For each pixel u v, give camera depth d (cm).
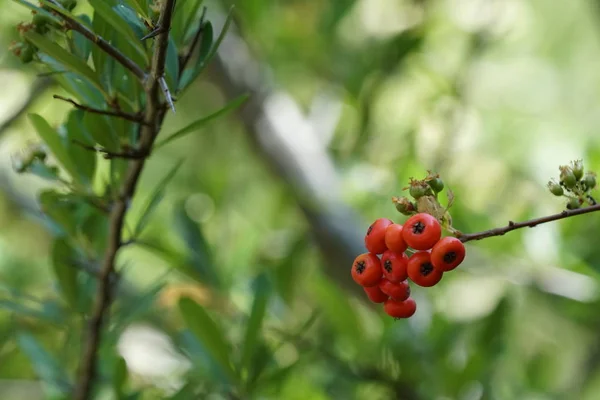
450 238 39
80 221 46
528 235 57
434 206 39
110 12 39
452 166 69
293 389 51
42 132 43
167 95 39
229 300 53
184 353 50
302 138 68
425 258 39
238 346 49
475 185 69
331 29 67
